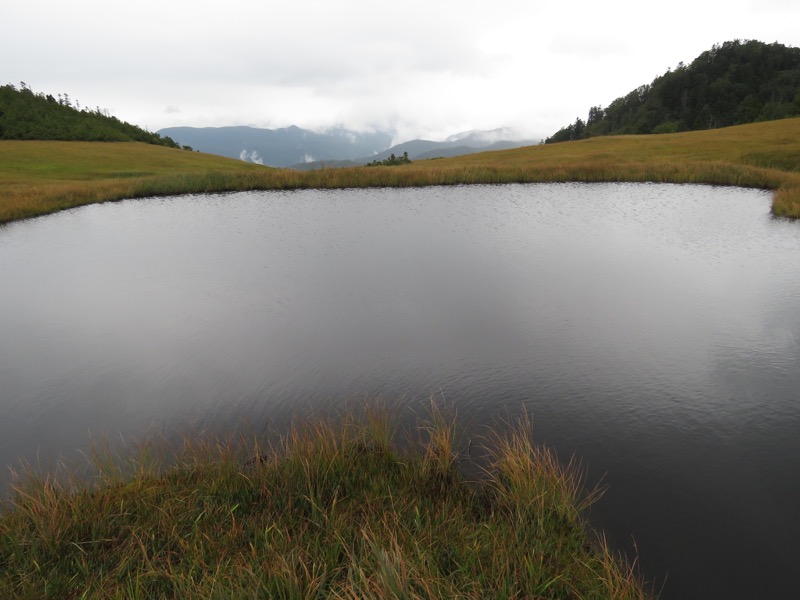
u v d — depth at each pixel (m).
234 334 10.67
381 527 4.31
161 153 77.75
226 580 3.58
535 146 74.62
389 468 5.53
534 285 13.46
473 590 3.43
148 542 4.18
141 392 8.30
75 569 3.89
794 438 6.36
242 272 15.42
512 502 4.86
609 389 7.79
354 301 12.55
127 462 6.07
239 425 7.12
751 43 190.12
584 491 5.39
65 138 87.81
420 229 21.33
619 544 4.60
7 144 71.62
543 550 4.12
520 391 7.82
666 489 5.43
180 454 6.10
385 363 9.04
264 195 32.75
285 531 4.26
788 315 10.71
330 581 3.59
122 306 12.63
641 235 19.05
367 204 28.42
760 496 5.30
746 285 12.86
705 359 8.77
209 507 4.66
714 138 56.94
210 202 30.47
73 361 9.59
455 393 7.84
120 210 28.11
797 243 16.95
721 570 4.34
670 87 176.75
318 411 7.41
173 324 11.34
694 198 26.91
